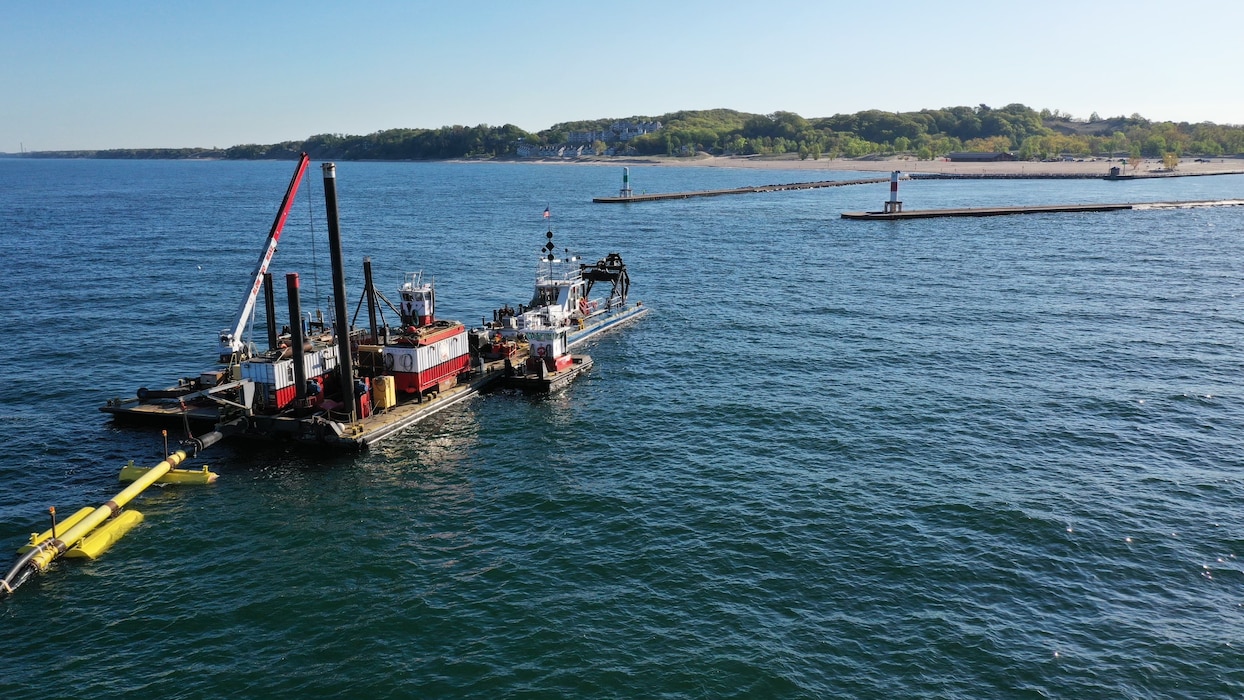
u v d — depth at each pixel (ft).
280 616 119.34
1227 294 325.62
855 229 568.41
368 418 190.19
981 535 138.10
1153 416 191.11
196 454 173.99
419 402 201.87
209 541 140.67
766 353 250.16
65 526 138.72
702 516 146.10
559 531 142.61
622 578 127.34
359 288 361.92
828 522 143.02
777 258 440.04
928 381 219.00
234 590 126.00
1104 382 215.92
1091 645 110.83
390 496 157.69
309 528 145.28
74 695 103.35
